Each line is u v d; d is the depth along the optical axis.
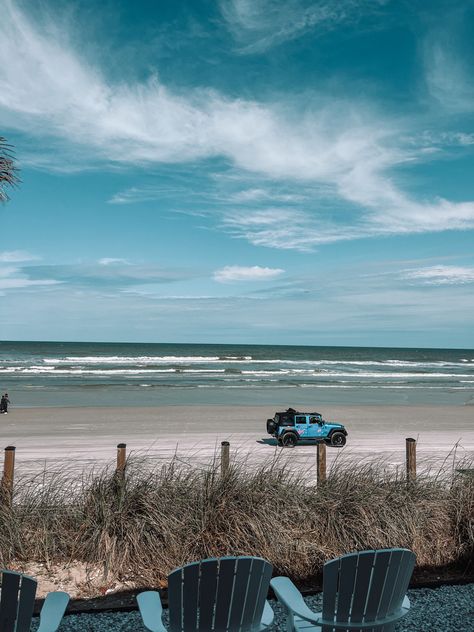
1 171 9.54
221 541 6.35
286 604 4.07
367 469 7.99
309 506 6.90
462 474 7.88
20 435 20.09
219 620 3.69
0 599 3.54
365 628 3.84
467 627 5.02
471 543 6.57
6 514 6.57
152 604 4.02
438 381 53.06
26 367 60.25
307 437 19.06
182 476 7.63
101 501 6.72
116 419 24.78
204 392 38.53
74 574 6.11
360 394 39.50
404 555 3.87
